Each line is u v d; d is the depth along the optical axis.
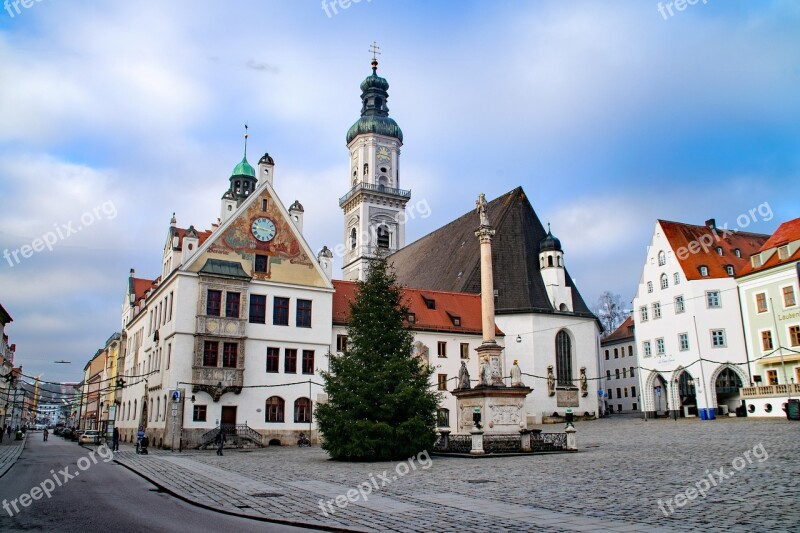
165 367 51.16
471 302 69.50
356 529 13.39
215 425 49.44
